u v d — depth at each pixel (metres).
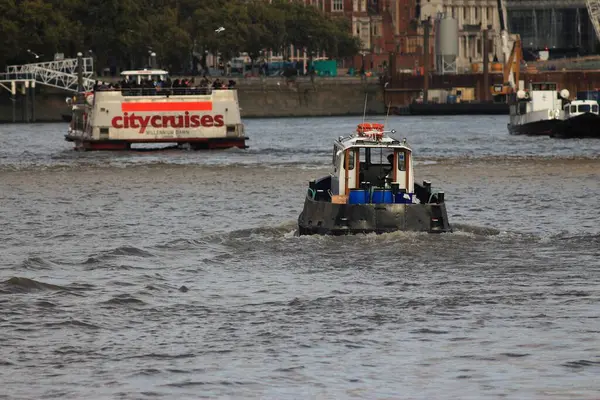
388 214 172.12
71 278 149.62
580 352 111.94
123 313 129.88
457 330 120.81
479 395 100.44
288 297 136.88
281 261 160.00
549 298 134.88
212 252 170.00
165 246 176.38
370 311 129.25
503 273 150.38
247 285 144.38
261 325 123.75
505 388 102.12
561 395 99.88
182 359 111.81
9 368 109.38
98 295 139.00
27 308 131.75
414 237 171.62
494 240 176.12
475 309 129.62
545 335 118.06
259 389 103.00
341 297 136.50
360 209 172.12
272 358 111.81
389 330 121.12
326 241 171.00
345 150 175.50
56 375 107.25
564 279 145.88
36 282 144.62
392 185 174.62
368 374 106.75
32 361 111.38
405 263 156.75
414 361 110.31
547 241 177.75
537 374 105.75
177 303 134.50
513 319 124.81
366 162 176.25
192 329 122.56
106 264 160.38
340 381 104.88
